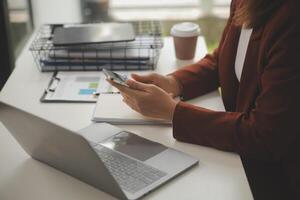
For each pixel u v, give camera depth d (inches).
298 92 41.0
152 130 49.0
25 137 40.9
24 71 64.6
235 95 56.2
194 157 43.4
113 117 50.4
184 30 66.0
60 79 61.1
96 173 37.0
